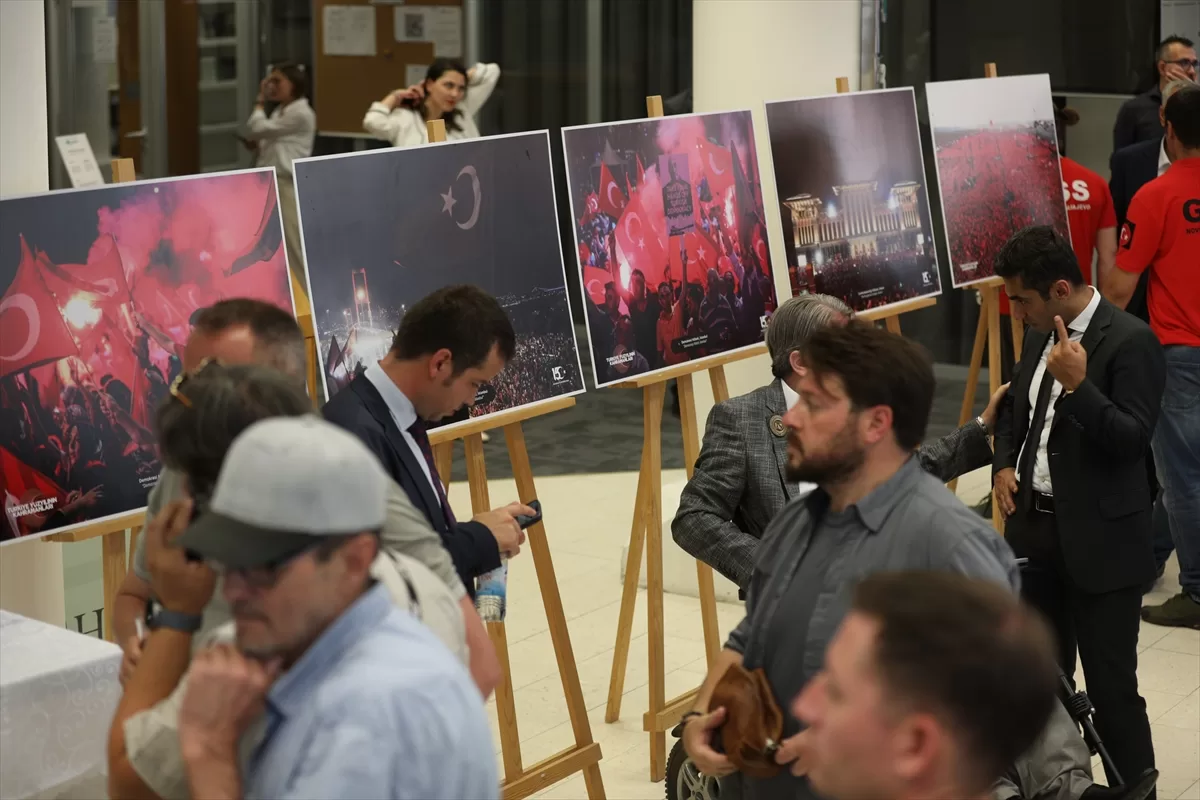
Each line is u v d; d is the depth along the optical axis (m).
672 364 4.55
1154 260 5.56
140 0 8.66
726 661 2.64
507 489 7.71
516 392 4.06
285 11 9.34
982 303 6.38
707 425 3.68
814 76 6.22
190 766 1.69
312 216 3.66
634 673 5.35
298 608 1.66
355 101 9.73
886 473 2.40
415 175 3.86
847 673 1.44
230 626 1.85
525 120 10.02
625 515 7.23
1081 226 6.93
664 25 9.86
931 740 1.39
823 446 2.38
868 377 2.35
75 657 2.83
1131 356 3.91
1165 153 6.70
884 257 5.63
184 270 3.55
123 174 3.49
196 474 1.90
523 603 6.04
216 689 1.68
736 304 4.82
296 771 1.66
